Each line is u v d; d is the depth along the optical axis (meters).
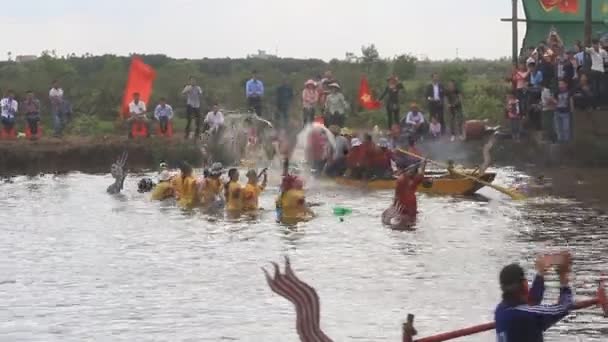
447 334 11.62
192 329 15.20
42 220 25.81
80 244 22.27
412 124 37.62
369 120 46.94
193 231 23.83
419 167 26.78
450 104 38.16
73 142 39.84
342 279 18.30
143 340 14.63
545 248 20.89
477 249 20.97
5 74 58.75
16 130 43.91
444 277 18.39
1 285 18.20
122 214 26.77
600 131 34.97
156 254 20.95
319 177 33.44
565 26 39.28
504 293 10.75
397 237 22.61
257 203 27.27
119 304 16.73
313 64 68.62
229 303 16.73
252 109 39.56
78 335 14.93
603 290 11.29
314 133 34.06
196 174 36.00
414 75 63.56
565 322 15.13
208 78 60.25
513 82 36.84
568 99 34.72
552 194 29.22
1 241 22.72
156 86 55.69
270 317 15.84
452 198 29.19
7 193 31.52
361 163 32.12
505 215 25.61
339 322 15.44
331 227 24.17
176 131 45.28
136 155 39.28
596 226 23.56
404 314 15.91
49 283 18.34
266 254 20.80
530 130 36.88
